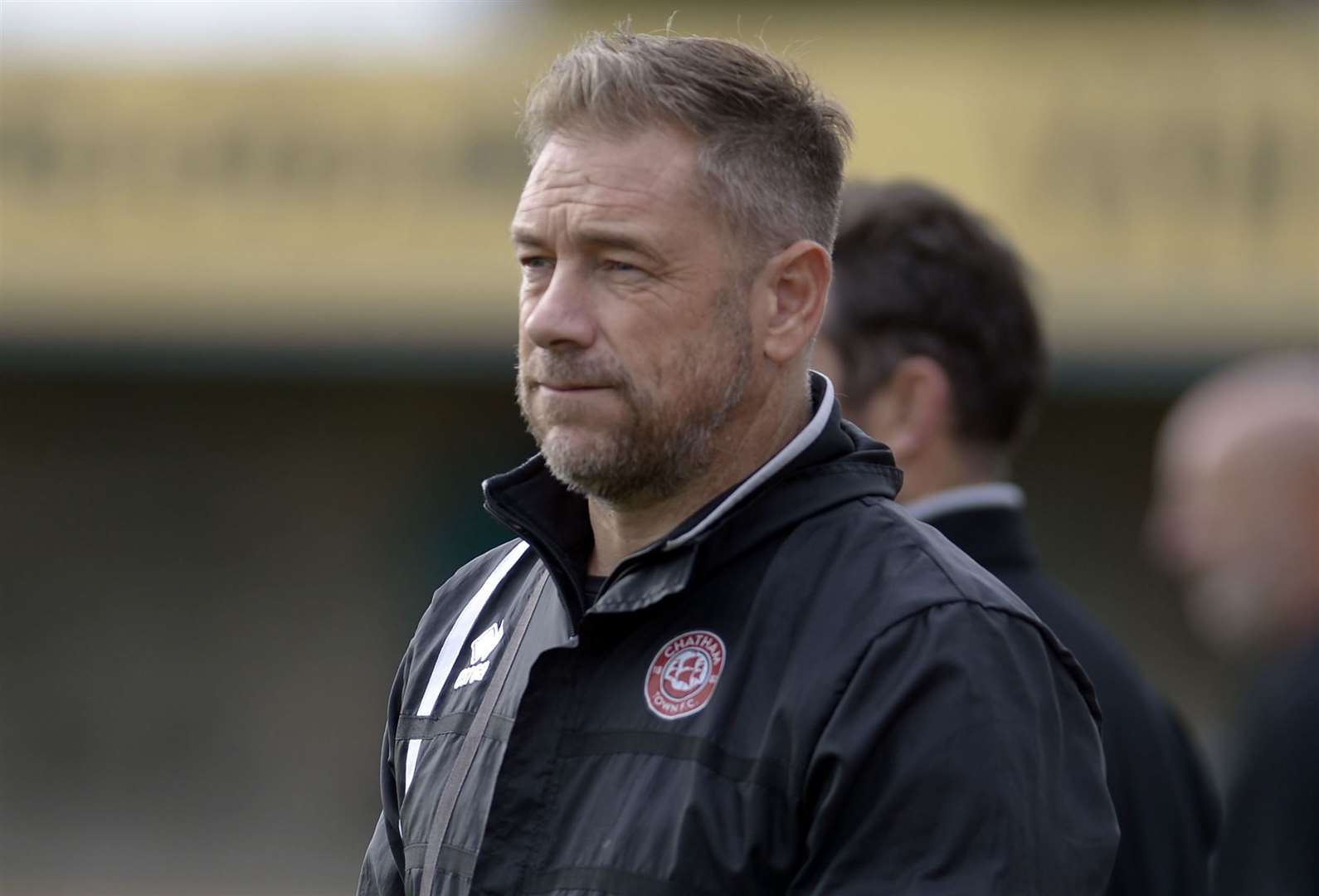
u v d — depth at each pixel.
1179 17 31.19
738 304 6.54
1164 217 30.64
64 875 34.34
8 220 32.38
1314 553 9.52
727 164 6.49
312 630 38.53
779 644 6.12
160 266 32.25
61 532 38.56
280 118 32.19
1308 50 30.78
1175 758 8.99
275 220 32.22
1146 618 37.91
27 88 32.47
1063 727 6.13
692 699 6.14
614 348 6.39
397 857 7.16
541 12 37.97
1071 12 31.84
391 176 32.06
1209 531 9.84
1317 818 8.48
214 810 37.88
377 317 32.16
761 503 6.43
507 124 31.72
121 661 38.47
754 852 5.84
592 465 6.44
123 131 32.41
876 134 30.73
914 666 5.86
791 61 7.08
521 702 6.37
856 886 5.69
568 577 6.78
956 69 30.94
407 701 7.40
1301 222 30.56
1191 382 31.44
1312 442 9.54
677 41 6.70
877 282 9.85
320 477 38.75
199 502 38.69
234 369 33.72
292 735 38.31
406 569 38.59
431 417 38.81
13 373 37.16
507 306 31.91
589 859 6.03
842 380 9.89
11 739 38.19
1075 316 30.64
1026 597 9.27
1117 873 8.50
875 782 5.77
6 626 38.41
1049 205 30.67
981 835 5.66
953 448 9.88
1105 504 38.12
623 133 6.48
